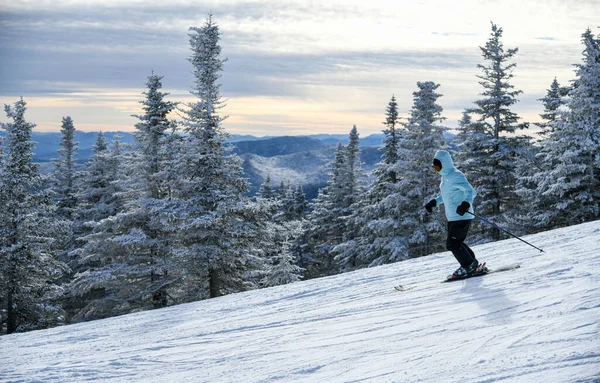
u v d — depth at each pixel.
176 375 4.31
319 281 10.09
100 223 24.30
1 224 23.33
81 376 4.59
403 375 3.06
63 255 35.28
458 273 6.75
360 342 4.31
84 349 6.42
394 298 6.38
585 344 2.82
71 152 44.00
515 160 27.45
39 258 23.45
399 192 27.97
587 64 24.27
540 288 4.93
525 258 7.42
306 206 59.25
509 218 26.03
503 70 27.42
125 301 23.36
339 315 6.04
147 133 25.56
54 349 6.71
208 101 23.84
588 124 23.78
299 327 5.79
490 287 5.58
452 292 5.83
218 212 22.34
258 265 23.34
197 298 23.73
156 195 25.48
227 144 24.27
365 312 5.84
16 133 24.19
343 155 43.72
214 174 23.59
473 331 3.79
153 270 23.80
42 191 25.02
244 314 7.82
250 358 4.53
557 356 2.71
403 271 9.12
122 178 36.19
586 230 9.55
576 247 7.60
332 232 44.41
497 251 8.90
